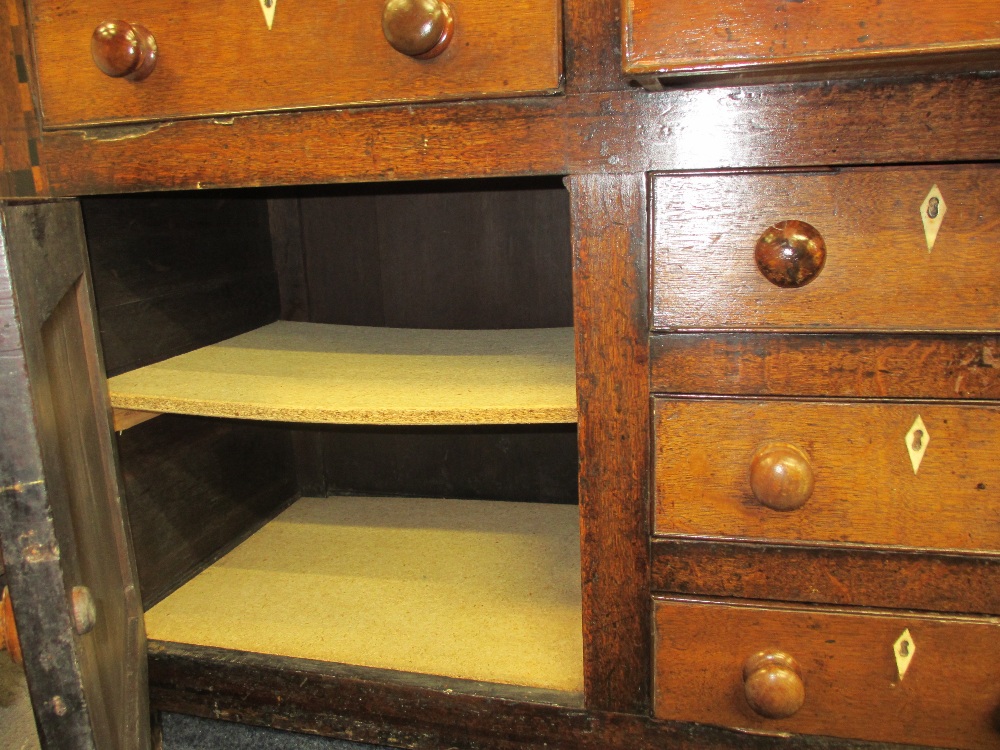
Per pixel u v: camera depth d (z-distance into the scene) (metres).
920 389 0.63
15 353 0.62
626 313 0.67
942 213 0.60
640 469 0.70
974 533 0.64
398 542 1.15
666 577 0.71
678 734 0.75
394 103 0.67
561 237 1.16
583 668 0.77
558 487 1.28
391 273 1.24
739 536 0.69
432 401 0.80
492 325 1.21
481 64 0.65
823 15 0.52
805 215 0.62
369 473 1.34
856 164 0.61
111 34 0.69
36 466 0.63
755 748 0.73
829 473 0.66
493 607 0.95
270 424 1.26
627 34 0.55
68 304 0.78
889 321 0.63
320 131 0.70
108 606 0.80
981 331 0.61
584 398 0.70
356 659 0.84
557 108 0.65
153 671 0.88
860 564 0.67
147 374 0.94
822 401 0.65
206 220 1.10
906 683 0.68
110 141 0.75
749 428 0.67
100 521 0.81
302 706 0.84
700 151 0.63
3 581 0.83
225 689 0.86
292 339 1.13
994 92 0.58
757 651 0.71
